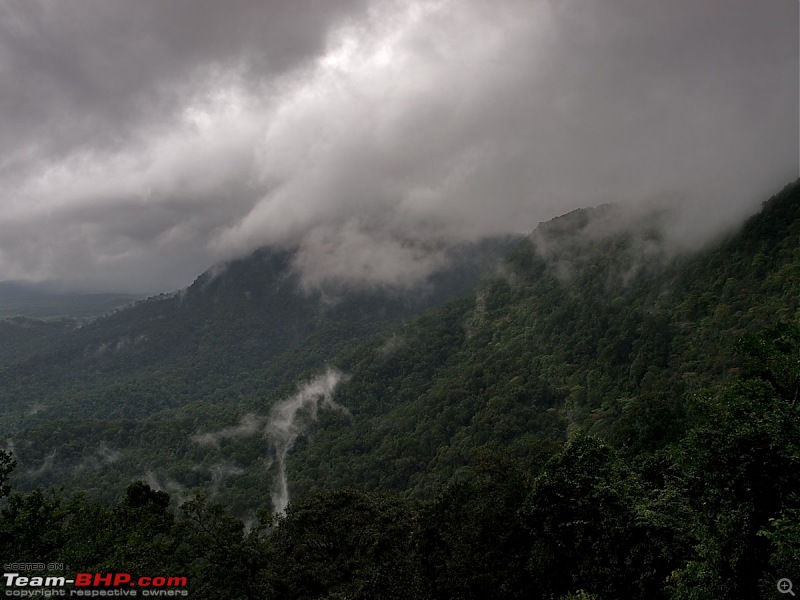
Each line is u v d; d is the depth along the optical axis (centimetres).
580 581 1549
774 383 1784
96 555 1581
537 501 1725
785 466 1180
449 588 1862
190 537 1886
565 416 7494
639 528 1434
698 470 1344
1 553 1548
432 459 7819
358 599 2086
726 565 1147
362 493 2822
